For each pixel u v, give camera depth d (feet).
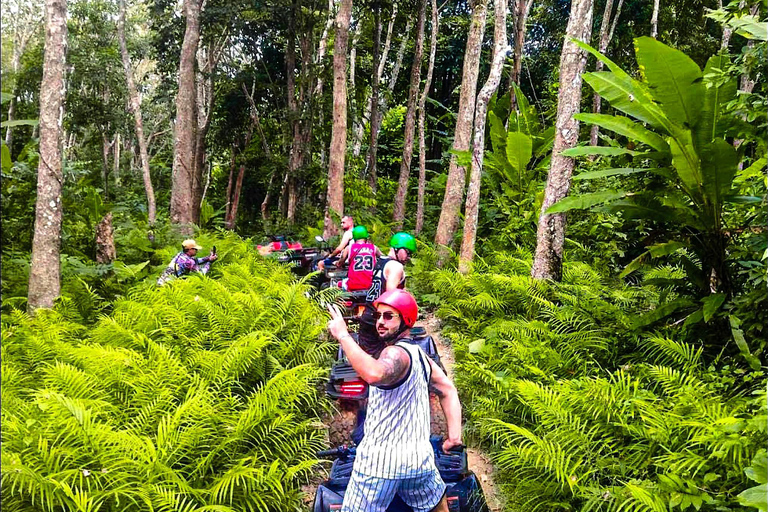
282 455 16.99
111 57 91.56
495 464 18.62
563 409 16.63
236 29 84.28
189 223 57.67
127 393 18.06
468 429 20.42
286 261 48.91
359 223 69.67
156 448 14.78
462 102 51.37
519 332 24.61
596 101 68.23
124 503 13.75
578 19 28.50
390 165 118.83
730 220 23.15
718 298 19.92
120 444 14.02
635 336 22.29
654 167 24.35
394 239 23.52
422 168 66.18
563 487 14.93
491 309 31.27
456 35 100.63
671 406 15.92
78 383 16.85
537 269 30.45
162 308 24.08
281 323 24.40
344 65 57.72
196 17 63.00
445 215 51.96
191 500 13.94
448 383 11.35
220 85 93.97
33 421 14.15
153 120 140.87
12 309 22.35
